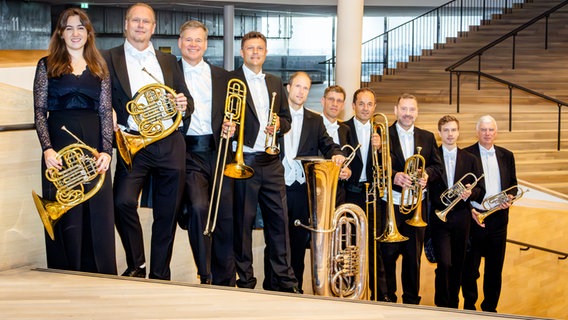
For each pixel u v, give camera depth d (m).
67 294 3.91
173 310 3.69
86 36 4.11
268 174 4.72
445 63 13.63
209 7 13.77
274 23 15.14
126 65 4.30
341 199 5.32
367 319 3.63
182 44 4.46
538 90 12.45
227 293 4.07
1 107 4.31
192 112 4.34
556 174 9.65
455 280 5.59
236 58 14.76
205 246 4.47
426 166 5.38
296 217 5.19
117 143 4.21
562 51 13.38
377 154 5.19
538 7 14.17
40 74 4.09
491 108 11.64
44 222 4.04
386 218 5.17
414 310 3.84
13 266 4.47
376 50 16.17
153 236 4.44
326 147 5.13
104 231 4.29
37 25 13.76
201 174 4.54
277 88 4.79
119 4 13.38
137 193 4.31
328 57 15.79
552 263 7.77
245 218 4.69
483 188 5.59
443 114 10.76
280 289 4.78
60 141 4.11
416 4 13.76
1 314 3.56
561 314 7.80
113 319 3.51
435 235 5.54
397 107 5.35
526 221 7.58
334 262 4.84
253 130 4.64
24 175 4.49
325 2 13.30
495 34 13.96
